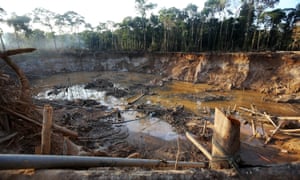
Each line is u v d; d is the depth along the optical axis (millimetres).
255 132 12000
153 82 29203
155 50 42531
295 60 22281
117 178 2066
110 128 13227
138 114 16141
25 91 6496
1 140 5004
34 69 34656
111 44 50781
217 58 29062
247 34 34750
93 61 42219
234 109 16500
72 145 5992
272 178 2137
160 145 11164
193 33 40812
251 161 9391
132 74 37281
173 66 34906
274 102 18859
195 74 30172
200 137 11711
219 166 2383
